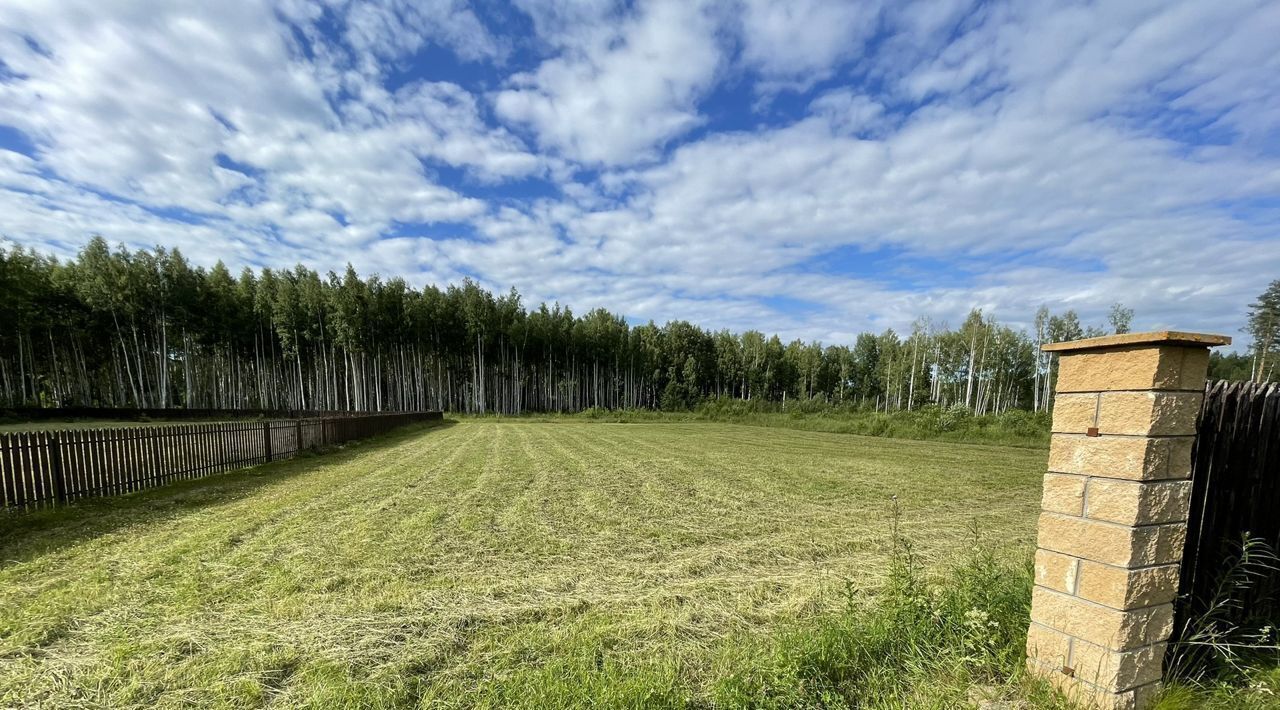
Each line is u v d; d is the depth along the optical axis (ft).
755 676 8.71
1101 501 7.06
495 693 8.52
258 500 24.02
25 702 8.25
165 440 27.55
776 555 17.74
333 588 13.53
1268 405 9.53
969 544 19.52
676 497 27.63
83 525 19.10
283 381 147.43
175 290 117.60
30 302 99.66
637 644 10.63
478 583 14.20
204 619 11.41
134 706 8.18
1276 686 7.72
